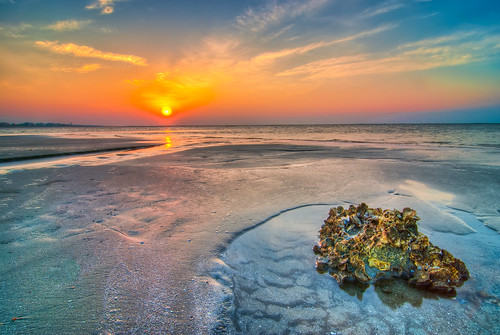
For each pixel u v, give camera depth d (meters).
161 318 2.23
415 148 17.44
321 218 4.67
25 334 2.00
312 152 15.17
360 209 3.67
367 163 10.78
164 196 5.89
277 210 5.04
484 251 3.48
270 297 2.60
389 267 2.91
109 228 4.10
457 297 2.60
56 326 2.10
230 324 2.21
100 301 2.41
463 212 5.00
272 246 3.67
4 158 11.44
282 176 8.13
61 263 3.05
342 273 2.89
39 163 10.66
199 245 3.61
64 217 4.53
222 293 2.60
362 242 3.11
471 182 7.28
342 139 29.61
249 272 3.02
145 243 3.62
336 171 8.97
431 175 8.23
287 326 2.23
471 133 44.25
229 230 4.12
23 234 3.83
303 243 3.76
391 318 2.34
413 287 2.78
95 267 2.98
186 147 18.84
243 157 12.91
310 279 2.91
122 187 6.66
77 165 10.10
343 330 2.20
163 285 2.69
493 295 2.61
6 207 5.03
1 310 2.25
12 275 2.79
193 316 2.27
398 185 6.93
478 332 2.17
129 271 2.92
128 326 2.12
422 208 5.13
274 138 33.00
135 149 17.41
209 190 6.44
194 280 2.80
